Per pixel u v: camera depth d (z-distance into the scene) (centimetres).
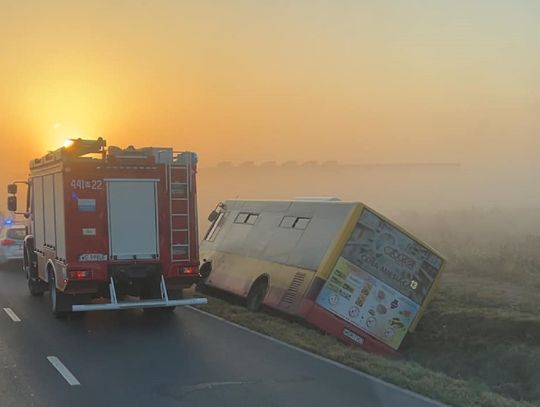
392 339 1282
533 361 1076
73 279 1149
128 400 700
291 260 1401
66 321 1217
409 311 1298
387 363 888
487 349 1194
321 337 1076
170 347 984
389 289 1290
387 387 765
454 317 1314
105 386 758
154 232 1204
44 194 1343
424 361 1255
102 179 1180
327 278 1259
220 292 1742
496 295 1423
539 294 1409
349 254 1278
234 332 1115
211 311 1342
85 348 976
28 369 841
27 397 711
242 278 1572
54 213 1245
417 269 1312
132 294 1248
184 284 1223
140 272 1191
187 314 1310
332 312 1251
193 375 812
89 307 1110
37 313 1305
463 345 1244
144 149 1222
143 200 1202
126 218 1190
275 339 1054
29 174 1538
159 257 1204
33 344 1003
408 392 745
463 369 1178
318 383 778
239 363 880
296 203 1578
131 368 848
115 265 1177
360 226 1295
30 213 1557
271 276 1436
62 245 1178
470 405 695
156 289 1220
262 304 1414
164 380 786
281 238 1513
